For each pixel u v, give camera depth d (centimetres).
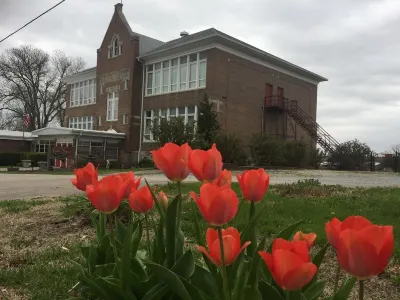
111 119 3438
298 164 2698
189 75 2838
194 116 2780
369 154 2931
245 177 172
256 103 2944
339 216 604
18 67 4950
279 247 118
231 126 2725
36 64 5050
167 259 183
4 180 1658
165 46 3098
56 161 3017
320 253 165
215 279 174
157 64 3112
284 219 581
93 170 210
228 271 169
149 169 2473
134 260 199
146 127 3159
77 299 227
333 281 339
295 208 679
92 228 557
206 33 2762
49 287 322
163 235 195
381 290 321
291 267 107
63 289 310
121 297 192
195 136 2219
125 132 3212
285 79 3241
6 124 5634
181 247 197
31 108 5112
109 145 3158
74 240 488
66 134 2980
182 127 2233
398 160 2609
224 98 2692
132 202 197
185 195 823
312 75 3462
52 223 593
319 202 763
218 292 168
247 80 2878
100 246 240
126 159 3127
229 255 136
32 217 646
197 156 162
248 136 2852
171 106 2931
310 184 1097
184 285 162
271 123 3055
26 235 528
